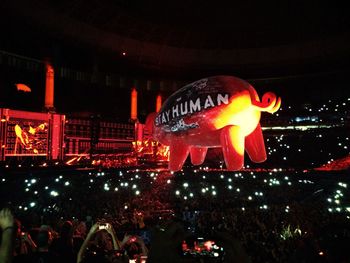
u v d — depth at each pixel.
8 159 23.16
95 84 41.19
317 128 44.28
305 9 37.75
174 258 2.59
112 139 33.56
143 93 46.69
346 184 26.16
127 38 38.34
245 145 12.04
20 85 30.08
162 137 12.48
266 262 9.22
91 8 33.72
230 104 10.52
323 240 2.99
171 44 41.44
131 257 5.58
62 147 27.19
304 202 22.05
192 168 36.38
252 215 15.47
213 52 42.91
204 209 19.52
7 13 28.22
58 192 20.52
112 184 25.38
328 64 42.34
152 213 17.36
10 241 2.64
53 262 3.56
